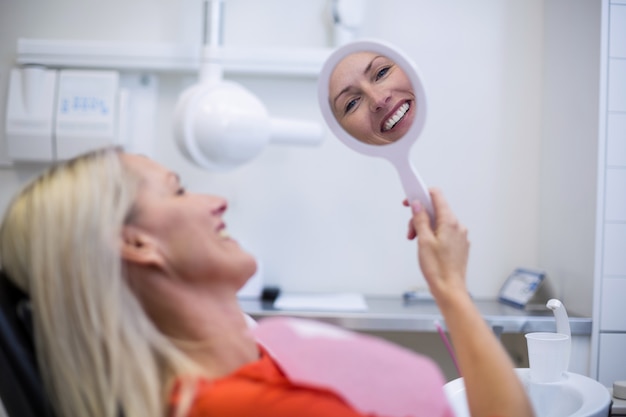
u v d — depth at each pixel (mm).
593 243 1672
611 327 1655
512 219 2066
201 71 1910
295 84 2072
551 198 1960
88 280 705
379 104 936
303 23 2078
